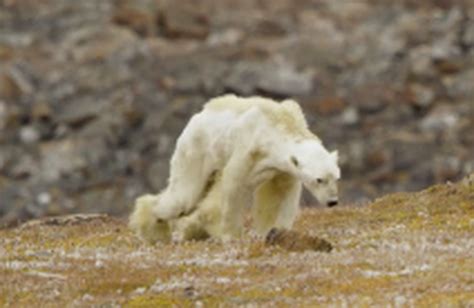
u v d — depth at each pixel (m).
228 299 32.72
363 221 45.56
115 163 185.75
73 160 184.75
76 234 48.00
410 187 173.50
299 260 36.22
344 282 33.38
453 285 32.16
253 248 38.50
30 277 35.56
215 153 42.66
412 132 198.38
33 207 167.50
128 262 37.53
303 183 40.44
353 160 183.00
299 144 40.66
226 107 42.69
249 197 42.28
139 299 32.97
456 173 178.75
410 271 34.00
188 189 43.50
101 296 33.72
